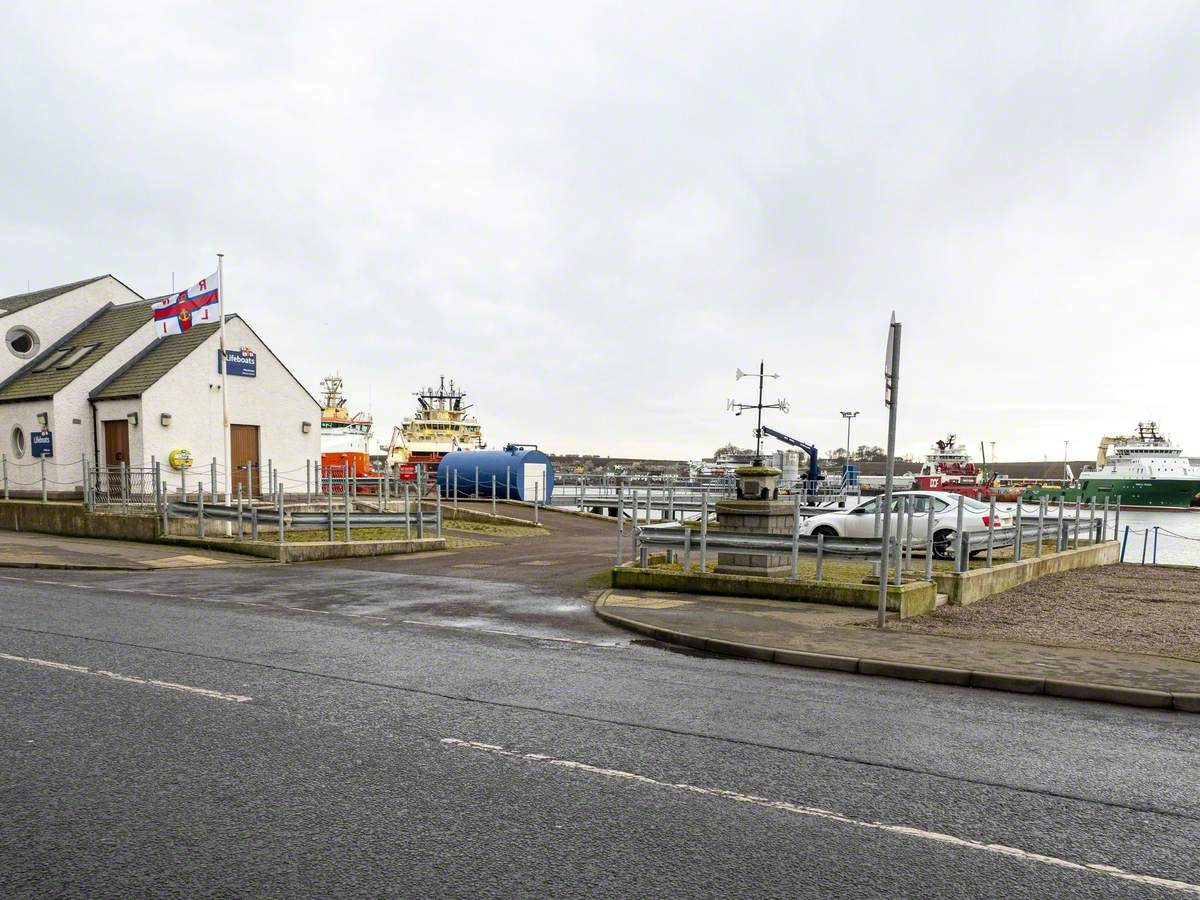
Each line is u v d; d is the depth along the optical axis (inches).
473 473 1549.0
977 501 666.2
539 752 207.2
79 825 159.5
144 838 154.0
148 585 521.7
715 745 215.6
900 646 334.3
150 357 996.6
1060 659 312.7
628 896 135.1
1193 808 179.3
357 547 721.0
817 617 402.3
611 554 753.0
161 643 335.3
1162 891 141.0
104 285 1147.9
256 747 207.3
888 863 149.6
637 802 175.8
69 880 137.3
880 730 232.2
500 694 264.2
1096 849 157.4
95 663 296.7
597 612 421.4
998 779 194.9
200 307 869.8
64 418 935.7
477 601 466.9
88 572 587.2
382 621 399.9
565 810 170.6
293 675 285.4
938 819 170.2
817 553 457.1
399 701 253.6
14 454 991.0
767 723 236.7
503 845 153.4
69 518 818.2
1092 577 633.6
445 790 180.4
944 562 611.2
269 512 759.1
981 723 241.9
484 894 134.7
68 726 222.4
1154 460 3695.9
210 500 867.4
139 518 762.2
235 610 426.6
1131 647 339.6
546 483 1600.6
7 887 134.6
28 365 1063.0
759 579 467.8
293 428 1067.9
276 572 599.8
